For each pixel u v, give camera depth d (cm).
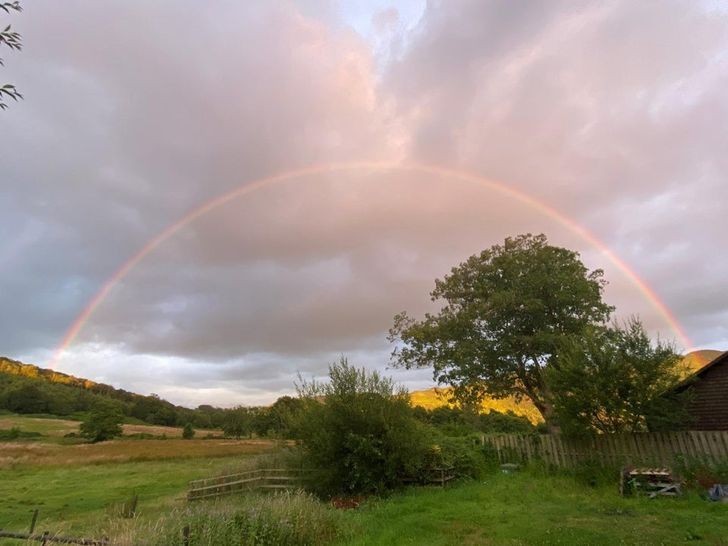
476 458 2028
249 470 2205
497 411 4922
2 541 1184
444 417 4250
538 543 942
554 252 3253
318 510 1200
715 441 1584
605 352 1756
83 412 12606
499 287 3303
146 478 3472
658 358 1702
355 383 1877
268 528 1016
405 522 1187
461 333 3297
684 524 1052
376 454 1761
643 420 1725
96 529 1255
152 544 888
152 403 13725
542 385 3061
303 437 1925
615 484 1567
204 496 2006
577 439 1881
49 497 2611
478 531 1069
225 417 10031
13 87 481
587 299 3080
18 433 8075
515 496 1491
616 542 918
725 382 2102
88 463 4641
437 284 3566
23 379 14100
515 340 3062
